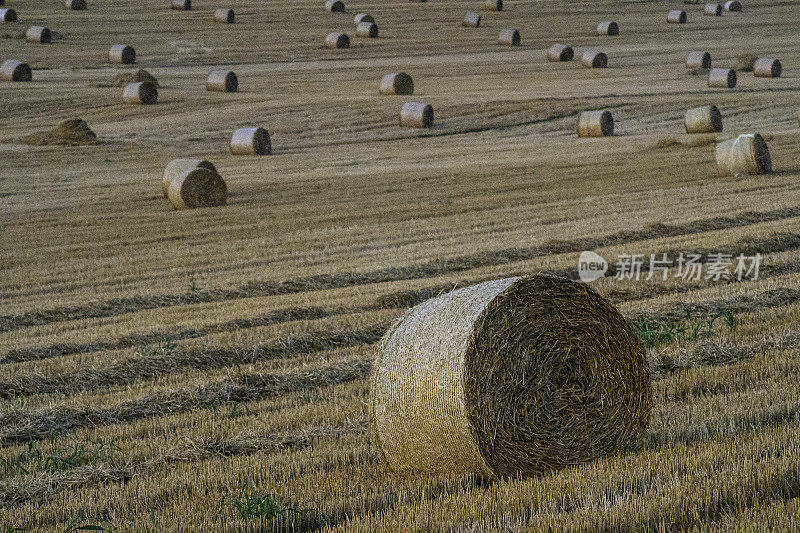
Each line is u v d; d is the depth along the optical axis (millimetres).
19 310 38312
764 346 26297
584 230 49812
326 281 41656
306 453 19672
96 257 49688
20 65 125750
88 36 160625
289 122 102062
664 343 27672
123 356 30484
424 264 43625
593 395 17859
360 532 14359
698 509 13969
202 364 29938
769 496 14422
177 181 63469
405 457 18359
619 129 96562
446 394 17125
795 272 39156
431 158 83188
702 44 158000
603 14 189125
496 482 16844
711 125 89625
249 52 151625
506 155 83188
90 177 77375
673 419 19766
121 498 17594
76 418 24609
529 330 17344
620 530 13656
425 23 178750
